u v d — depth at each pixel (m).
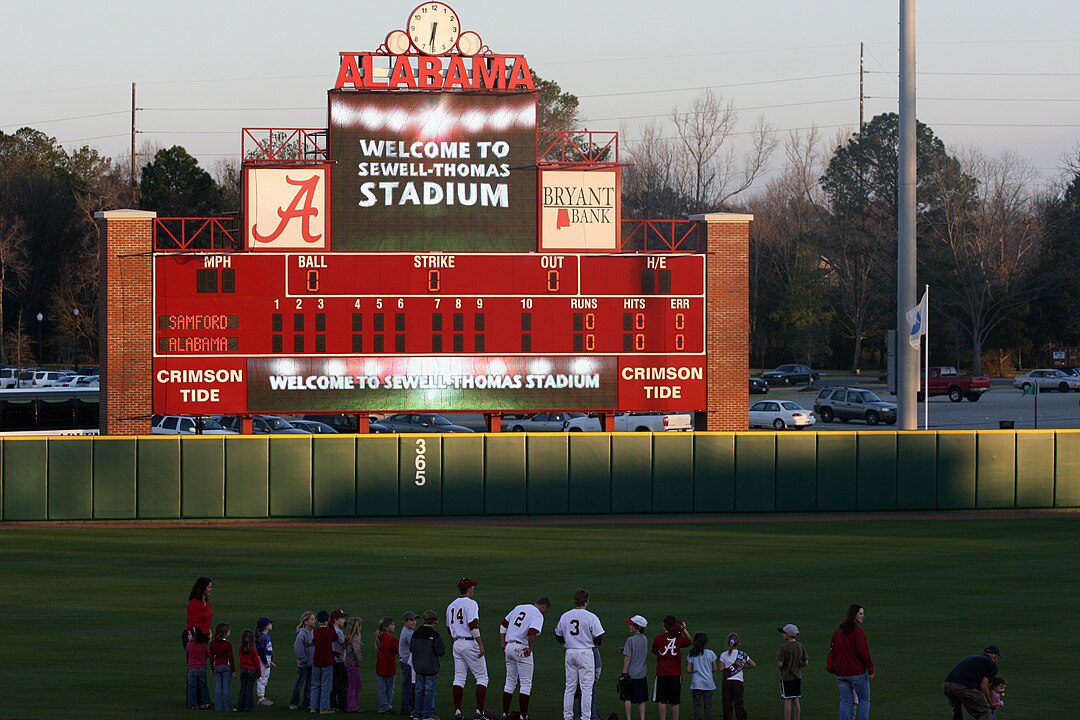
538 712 53.69
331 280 107.25
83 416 143.62
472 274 108.38
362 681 60.72
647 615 71.06
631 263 110.31
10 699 53.06
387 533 99.62
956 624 69.00
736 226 111.88
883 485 110.12
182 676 58.12
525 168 108.94
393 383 108.00
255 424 140.50
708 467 108.56
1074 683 57.16
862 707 48.69
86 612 71.81
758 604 74.06
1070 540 97.56
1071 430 112.00
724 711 51.34
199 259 106.50
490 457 106.75
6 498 102.81
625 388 110.44
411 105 107.75
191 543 94.81
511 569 84.81
